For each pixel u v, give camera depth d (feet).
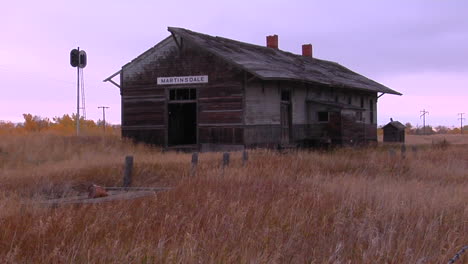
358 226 28.02
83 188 52.70
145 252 22.16
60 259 21.44
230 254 22.43
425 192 40.55
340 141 102.37
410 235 26.18
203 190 39.45
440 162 75.82
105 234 25.04
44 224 25.96
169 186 49.70
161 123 93.76
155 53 94.68
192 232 25.64
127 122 96.73
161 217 29.12
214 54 88.63
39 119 176.86
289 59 122.62
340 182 45.55
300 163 64.08
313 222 28.99
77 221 27.63
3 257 21.93
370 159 73.00
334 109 102.99
